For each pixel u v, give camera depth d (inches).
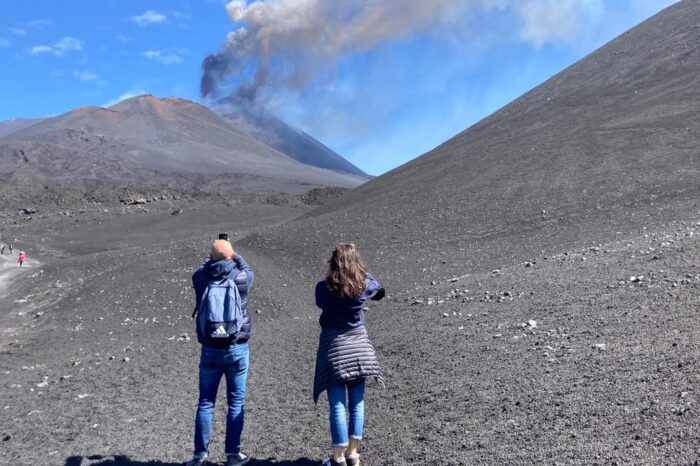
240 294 273.0
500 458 225.9
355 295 246.4
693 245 589.0
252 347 584.4
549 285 560.1
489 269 1283.2
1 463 303.4
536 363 324.2
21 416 404.8
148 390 449.1
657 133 1868.8
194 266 1866.4
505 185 1878.7
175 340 831.7
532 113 2770.7
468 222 1692.9
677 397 234.5
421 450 250.2
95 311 1579.7
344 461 240.2
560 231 1434.5
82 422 370.6
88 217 5423.2
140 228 4936.0
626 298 437.1
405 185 2386.8
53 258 3905.0
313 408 348.8
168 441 317.1
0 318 1691.7
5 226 5187.0
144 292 1665.8
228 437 269.6
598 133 2049.7
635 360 289.7
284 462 270.1
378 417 300.5
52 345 1242.0
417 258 1523.1
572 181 1734.7
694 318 341.4
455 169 2289.6
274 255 1881.2
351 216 2089.1
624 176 1640.0
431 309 584.1
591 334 360.2
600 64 3011.8
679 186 1469.0
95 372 564.7
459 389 310.3
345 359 242.5
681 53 2591.0
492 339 401.4
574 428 233.8
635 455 203.6
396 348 439.8
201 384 270.5
